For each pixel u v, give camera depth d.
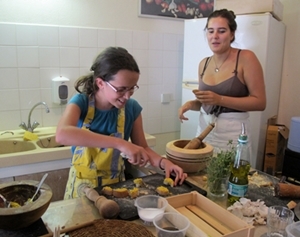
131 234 0.75
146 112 2.59
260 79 1.58
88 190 0.97
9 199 0.87
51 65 2.11
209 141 1.64
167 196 0.99
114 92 1.04
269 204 0.95
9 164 1.58
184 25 2.52
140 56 2.46
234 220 0.80
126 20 2.36
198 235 0.74
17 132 2.03
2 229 0.76
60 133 1.00
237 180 0.96
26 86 2.05
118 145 1.00
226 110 1.61
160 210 0.86
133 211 0.88
